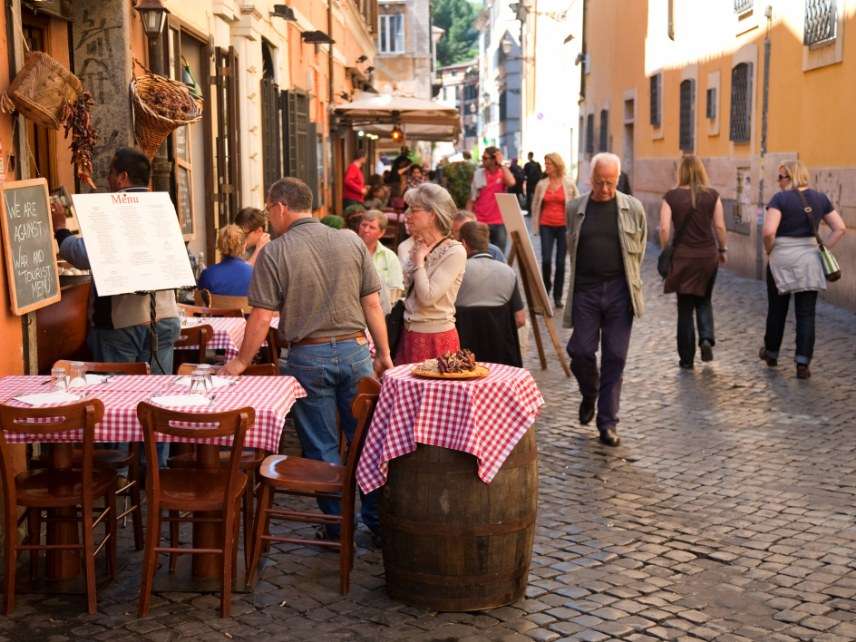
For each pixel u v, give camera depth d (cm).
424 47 5972
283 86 2189
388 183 3186
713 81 2520
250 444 639
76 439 632
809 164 1916
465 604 631
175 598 652
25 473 677
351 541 668
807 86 1920
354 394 732
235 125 1672
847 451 959
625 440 1005
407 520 628
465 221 1005
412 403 624
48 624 615
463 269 828
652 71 3164
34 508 666
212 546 674
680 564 705
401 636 600
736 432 1027
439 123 3142
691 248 1300
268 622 619
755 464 925
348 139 3772
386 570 653
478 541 624
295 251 720
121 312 825
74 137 886
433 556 627
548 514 802
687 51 2777
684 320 1309
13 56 756
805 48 1920
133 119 1089
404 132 3612
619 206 985
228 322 980
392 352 842
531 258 1280
